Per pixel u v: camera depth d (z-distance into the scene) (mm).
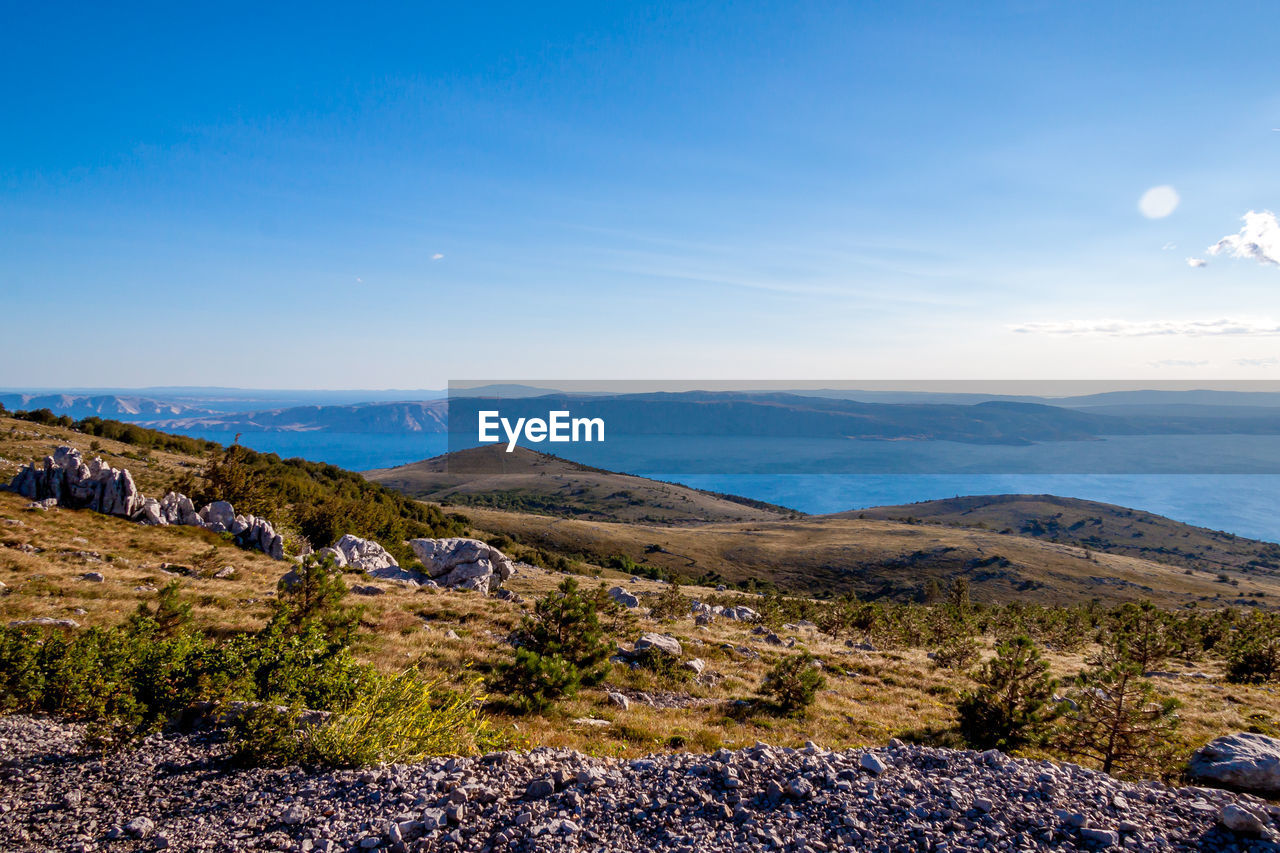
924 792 8086
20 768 8438
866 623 43469
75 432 77812
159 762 8906
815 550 189625
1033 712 14930
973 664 30375
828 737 16562
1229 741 11945
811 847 6953
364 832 7121
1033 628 46938
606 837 7168
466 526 118688
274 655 10562
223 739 9672
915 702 22031
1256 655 29281
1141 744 12672
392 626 24531
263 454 96062
